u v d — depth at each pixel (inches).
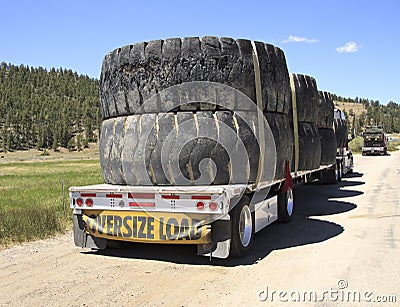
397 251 301.1
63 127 6023.6
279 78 323.9
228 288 235.1
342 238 344.2
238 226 281.9
